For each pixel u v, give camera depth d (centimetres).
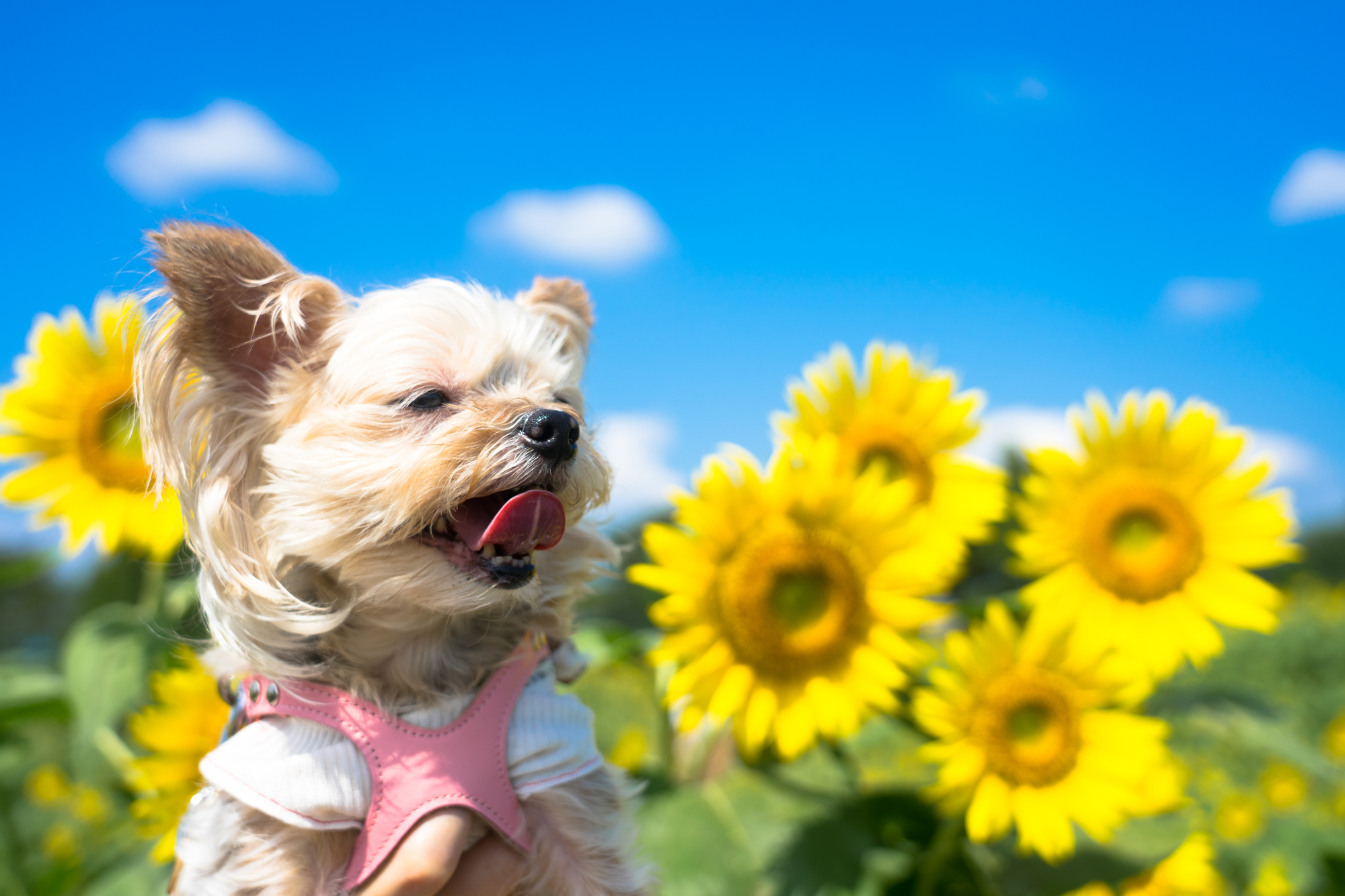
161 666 80
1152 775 73
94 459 80
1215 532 81
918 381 83
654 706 87
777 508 75
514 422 57
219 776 57
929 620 74
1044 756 73
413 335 59
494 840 58
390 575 57
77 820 99
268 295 59
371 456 57
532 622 61
